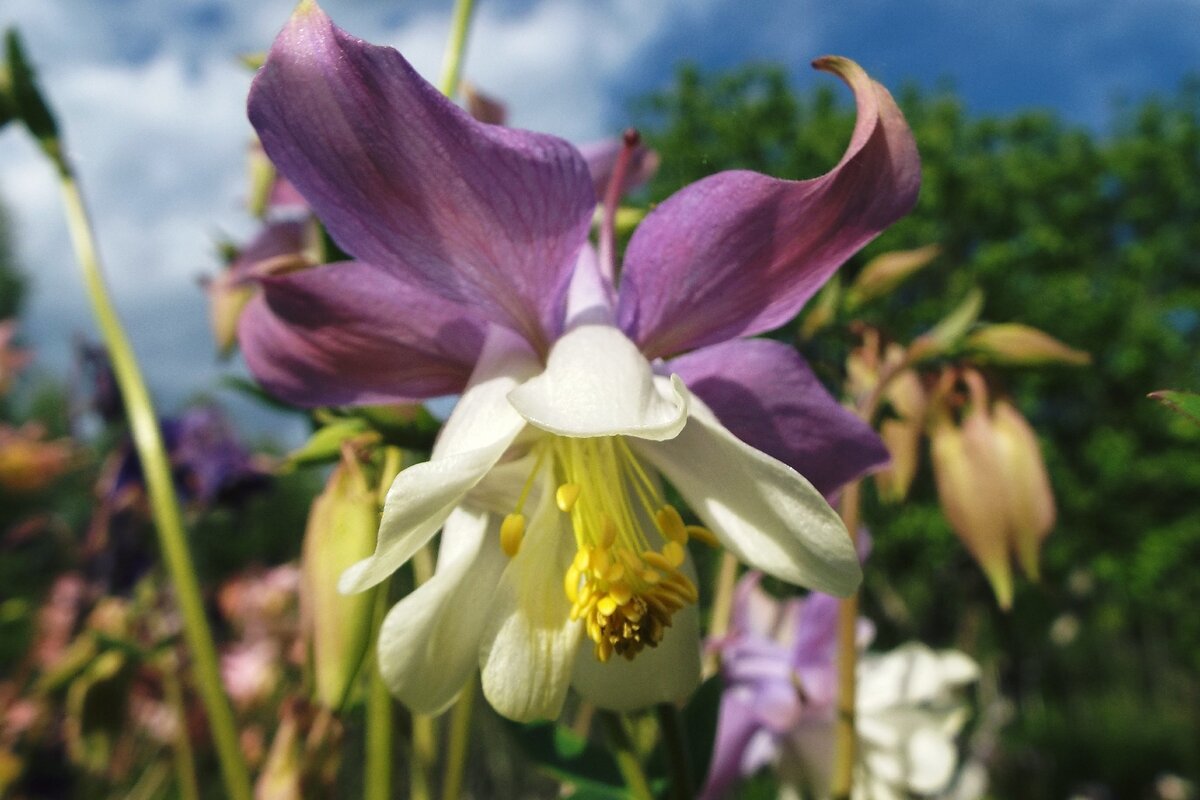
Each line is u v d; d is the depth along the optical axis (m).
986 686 1.28
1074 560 1.68
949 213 1.78
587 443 0.09
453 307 0.09
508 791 0.34
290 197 0.18
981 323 0.16
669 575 0.09
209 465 0.26
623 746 0.12
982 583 1.34
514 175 0.08
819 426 0.09
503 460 0.09
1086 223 1.94
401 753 0.18
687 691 0.09
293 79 0.08
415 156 0.08
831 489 0.10
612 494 0.09
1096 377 1.68
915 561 1.35
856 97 0.08
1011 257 1.72
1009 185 1.83
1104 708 1.88
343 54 0.07
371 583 0.08
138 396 0.16
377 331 0.09
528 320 0.09
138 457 0.26
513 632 0.09
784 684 0.16
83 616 0.28
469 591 0.08
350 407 0.10
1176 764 1.56
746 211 0.09
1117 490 1.66
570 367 0.08
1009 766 0.83
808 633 0.16
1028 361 0.16
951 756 0.17
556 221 0.09
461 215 0.08
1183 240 1.98
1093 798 1.37
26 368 0.43
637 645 0.09
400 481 0.07
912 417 0.16
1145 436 1.69
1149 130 2.04
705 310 0.09
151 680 0.27
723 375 0.09
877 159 0.08
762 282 0.09
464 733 0.15
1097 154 1.93
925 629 1.40
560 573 0.09
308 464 0.12
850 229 0.09
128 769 0.29
